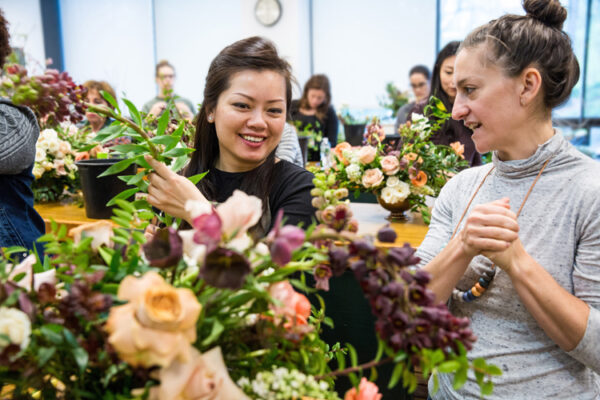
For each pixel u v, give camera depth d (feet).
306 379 2.17
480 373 2.02
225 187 4.66
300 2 23.08
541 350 3.44
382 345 2.04
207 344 2.07
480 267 3.66
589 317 3.11
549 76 3.24
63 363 2.09
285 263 1.88
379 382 5.25
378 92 23.80
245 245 1.88
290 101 4.51
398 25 22.86
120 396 1.98
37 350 1.94
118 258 2.12
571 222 3.31
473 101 3.39
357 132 13.88
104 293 2.07
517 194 3.54
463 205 3.94
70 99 2.63
